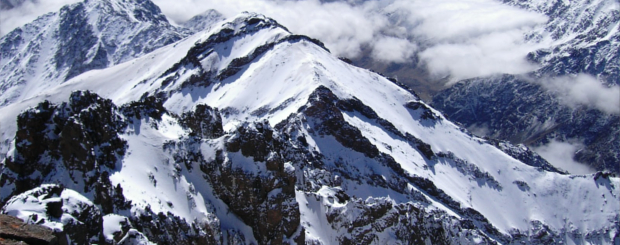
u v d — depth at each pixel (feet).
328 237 352.90
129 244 211.61
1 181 256.52
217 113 402.72
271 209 311.27
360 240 356.18
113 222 213.25
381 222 367.86
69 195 187.42
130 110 336.49
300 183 405.80
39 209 162.20
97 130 286.05
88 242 174.40
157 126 344.49
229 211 315.37
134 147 310.65
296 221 321.73
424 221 409.49
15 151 261.44
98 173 260.42
